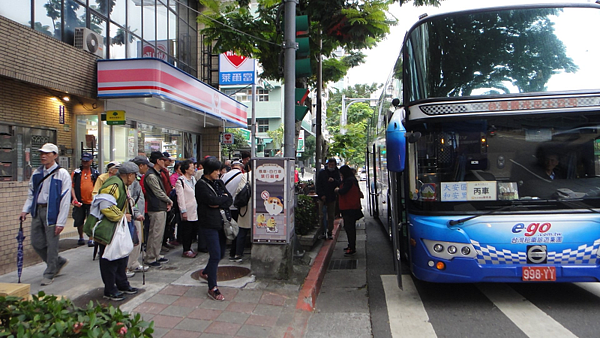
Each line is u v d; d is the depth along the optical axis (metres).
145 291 5.27
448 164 5.13
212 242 5.06
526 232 4.77
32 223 5.55
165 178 7.53
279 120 41.28
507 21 5.38
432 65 5.34
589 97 4.93
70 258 6.86
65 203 5.48
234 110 16.69
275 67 9.50
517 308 5.05
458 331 4.45
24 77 8.09
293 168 6.26
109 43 11.34
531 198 4.93
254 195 5.86
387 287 6.13
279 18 7.25
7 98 8.78
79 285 5.41
